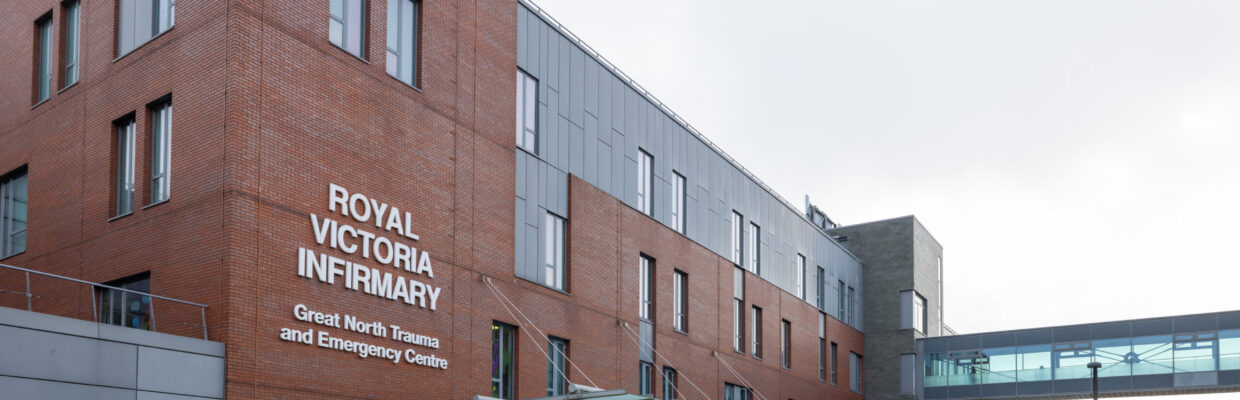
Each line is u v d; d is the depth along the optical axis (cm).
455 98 2895
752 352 4509
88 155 2575
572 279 3316
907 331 5912
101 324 2028
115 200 2511
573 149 3438
